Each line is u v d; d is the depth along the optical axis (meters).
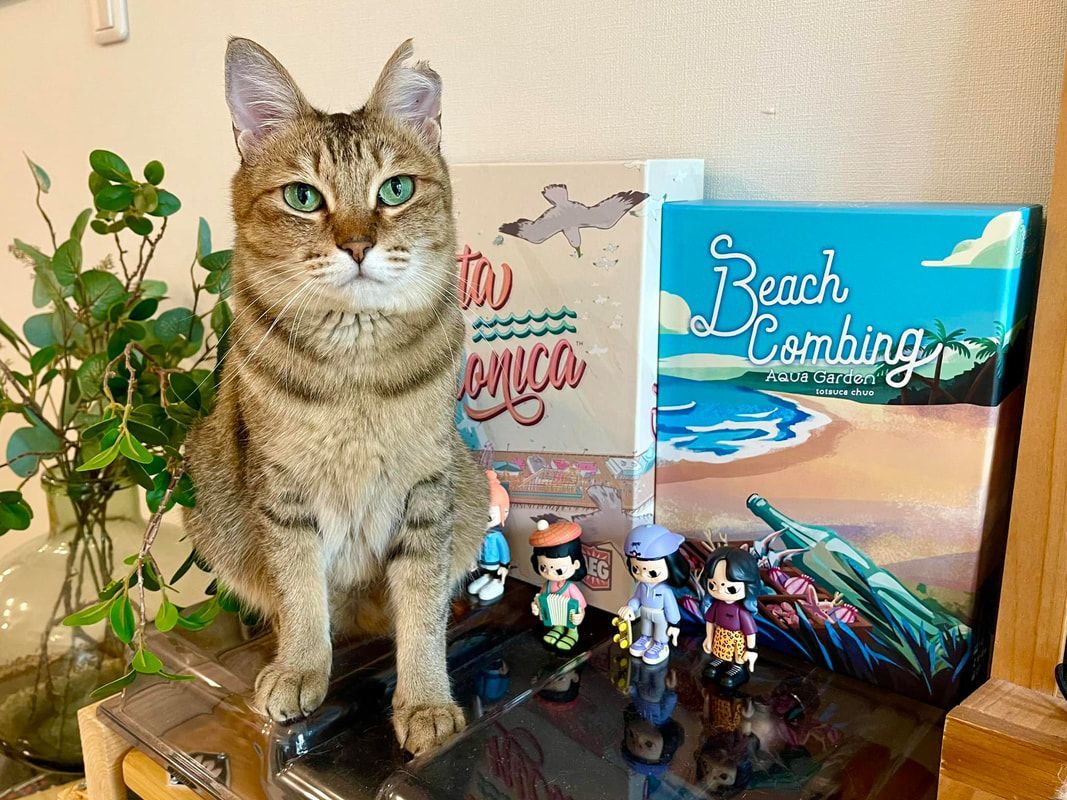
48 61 1.47
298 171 0.79
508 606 0.94
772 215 0.74
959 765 0.59
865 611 0.75
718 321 0.79
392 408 0.81
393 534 0.88
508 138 1.01
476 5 1.00
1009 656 0.62
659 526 0.82
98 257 1.49
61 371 1.17
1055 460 0.59
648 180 0.79
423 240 0.81
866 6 0.76
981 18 0.71
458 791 0.66
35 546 1.21
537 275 0.87
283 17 1.17
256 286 0.82
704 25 0.85
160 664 0.78
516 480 0.94
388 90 0.84
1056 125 0.69
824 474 0.76
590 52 0.93
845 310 0.72
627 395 0.84
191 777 0.78
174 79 1.29
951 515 0.70
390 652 0.91
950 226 0.66
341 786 0.71
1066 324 0.57
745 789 0.66
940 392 0.69
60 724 1.14
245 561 0.94
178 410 0.97
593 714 0.75
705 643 0.81
